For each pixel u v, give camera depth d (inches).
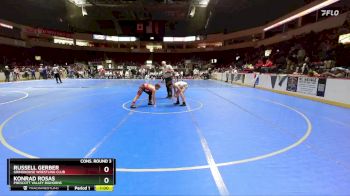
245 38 1528.1
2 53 1237.1
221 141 187.9
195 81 1082.7
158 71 1304.1
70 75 1296.8
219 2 1237.7
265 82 636.7
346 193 112.7
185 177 127.1
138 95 346.9
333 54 705.6
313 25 901.8
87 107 343.0
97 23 1598.2
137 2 1122.7
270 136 203.5
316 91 428.1
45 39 1561.3
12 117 272.4
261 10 1309.1
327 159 153.0
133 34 1491.1
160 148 170.4
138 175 129.0
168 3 1122.0
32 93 520.4
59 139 189.6
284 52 1034.7
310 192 113.3
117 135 201.8
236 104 381.4
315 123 254.1
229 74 975.0
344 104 359.9
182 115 289.3
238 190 114.3
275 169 137.4
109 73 1280.8
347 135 209.0
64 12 1449.3
